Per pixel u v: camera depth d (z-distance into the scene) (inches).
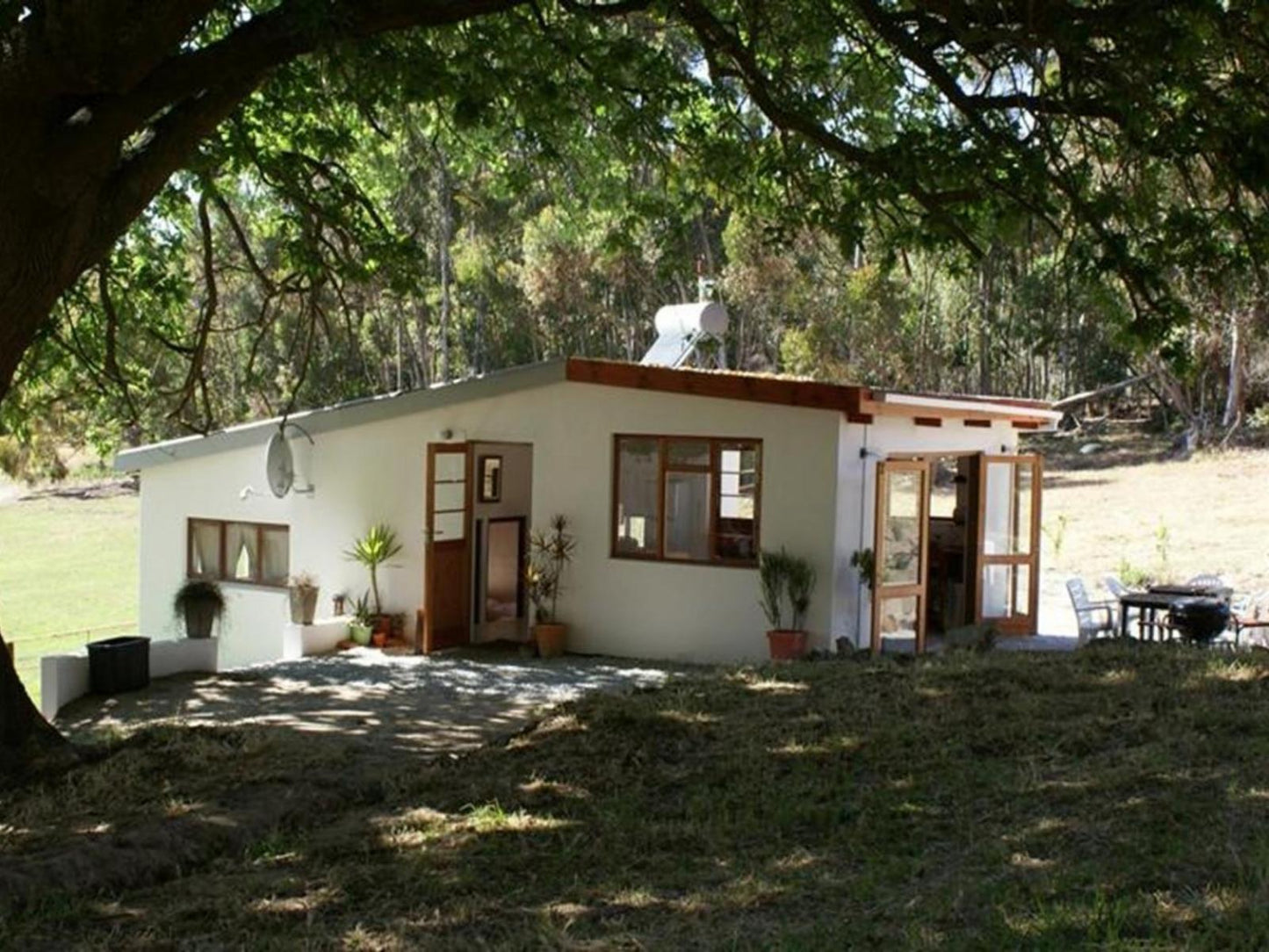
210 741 380.5
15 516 1740.9
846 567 594.2
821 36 425.1
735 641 613.9
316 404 1390.3
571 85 465.1
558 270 1592.0
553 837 264.5
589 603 650.8
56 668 528.1
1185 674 387.2
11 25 324.8
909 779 287.7
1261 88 318.3
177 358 1033.5
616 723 369.4
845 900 212.4
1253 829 230.5
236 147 475.2
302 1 316.5
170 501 767.7
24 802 318.3
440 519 682.2
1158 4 295.0
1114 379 1785.2
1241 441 1493.6
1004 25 325.1
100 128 335.9
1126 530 1111.0
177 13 316.2
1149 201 341.4
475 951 198.4
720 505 619.5
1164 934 181.5
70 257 349.7
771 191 497.7
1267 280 348.8
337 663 631.2
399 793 314.2
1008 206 357.1
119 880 248.7
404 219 1165.1
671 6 382.3
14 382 602.2
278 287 581.3
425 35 446.6
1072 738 311.9
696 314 723.4
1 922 220.8
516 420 668.1
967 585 693.3
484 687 553.6
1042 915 191.9
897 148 366.3
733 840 255.8
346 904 227.8
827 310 1488.7
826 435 588.4
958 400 634.8
